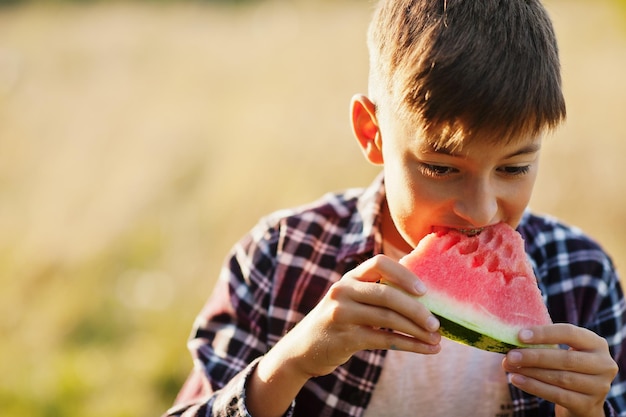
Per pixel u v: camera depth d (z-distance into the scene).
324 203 2.49
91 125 11.37
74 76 14.28
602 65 10.09
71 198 8.66
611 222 6.28
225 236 7.13
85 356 5.49
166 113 11.36
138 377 5.07
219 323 2.46
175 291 6.42
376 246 2.36
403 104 1.93
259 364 2.16
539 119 1.89
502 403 2.29
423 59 1.91
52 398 4.91
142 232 7.55
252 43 15.00
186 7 20.31
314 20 15.63
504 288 2.02
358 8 16.55
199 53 14.79
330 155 8.24
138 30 17.31
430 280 2.01
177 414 2.33
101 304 6.31
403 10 2.06
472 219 1.93
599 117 8.30
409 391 2.29
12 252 7.51
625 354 2.37
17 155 10.38
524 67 1.90
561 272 2.38
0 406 4.86
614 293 2.39
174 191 8.52
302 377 2.06
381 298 1.87
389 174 2.08
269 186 7.83
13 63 15.16
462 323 1.96
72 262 7.13
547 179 7.07
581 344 1.91
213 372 2.36
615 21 11.37
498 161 1.90
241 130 9.89
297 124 9.51
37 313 6.30
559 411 2.10
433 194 1.96
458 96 1.85
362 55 12.26
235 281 2.45
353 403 2.29
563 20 12.53
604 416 2.08
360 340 1.93
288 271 2.39
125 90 12.84
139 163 9.41
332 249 2.40
